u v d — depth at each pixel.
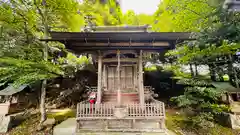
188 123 7.77
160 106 7.02
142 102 7.93
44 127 7.48
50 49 11.60
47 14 9.63
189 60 8.91
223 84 9.02
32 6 8.81
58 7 9.36
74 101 13.62
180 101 7.80
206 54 7.37
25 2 8.47
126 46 7.57
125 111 6.88
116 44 7.50
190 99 7.55
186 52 8.93
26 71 7.16
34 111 10.30
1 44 7.51
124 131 6.70
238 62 9.14
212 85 8.25
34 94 11.52
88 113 7.07
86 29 10.18
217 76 10.10
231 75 9.52
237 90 8.23
